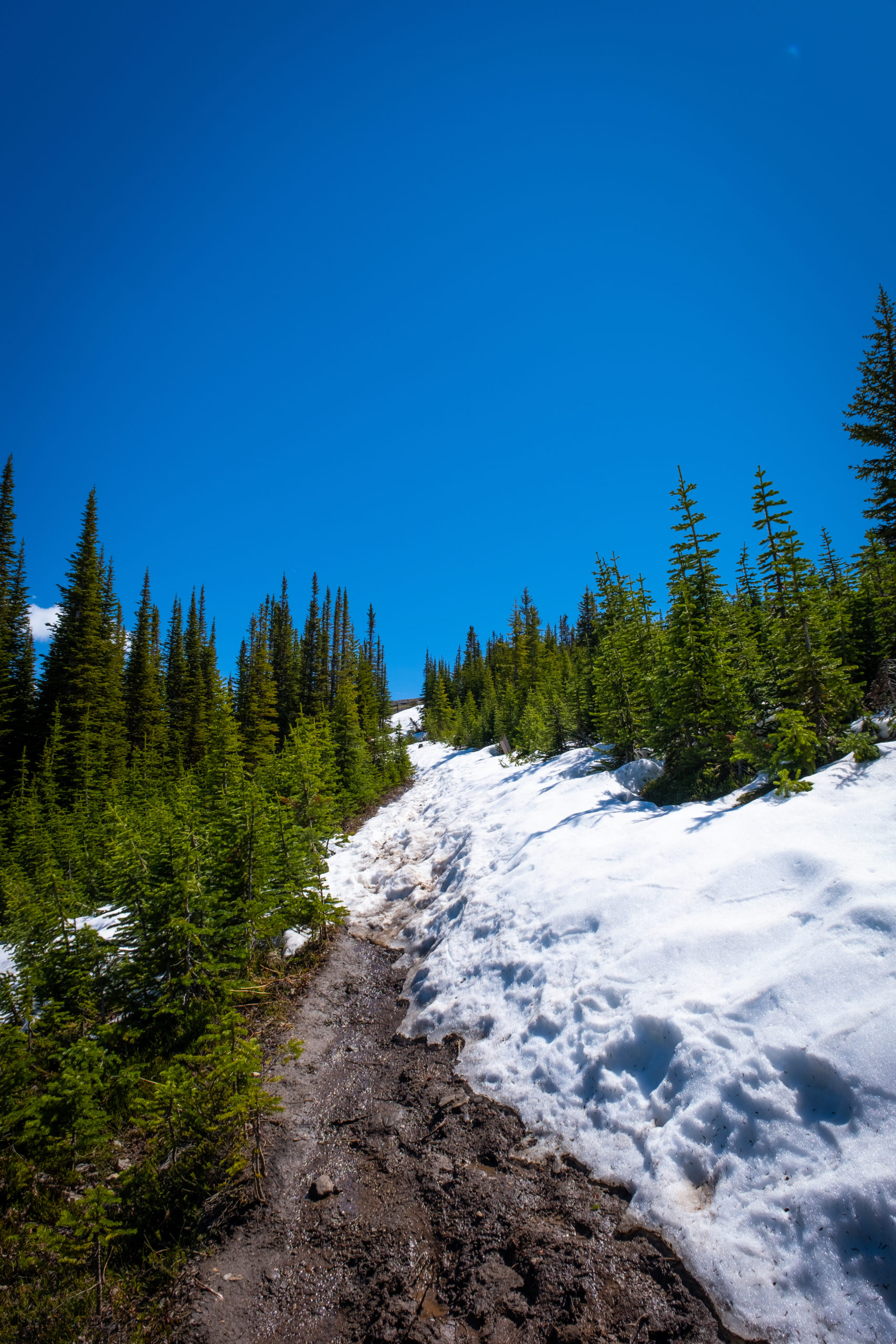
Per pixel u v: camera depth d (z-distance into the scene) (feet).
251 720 120.98
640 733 44.62
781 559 28.81
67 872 49.62
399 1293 12.46
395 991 27.09
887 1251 9.87
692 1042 15.24
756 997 15.19
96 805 80.94
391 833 60.18
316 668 162.09
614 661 47.29
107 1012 23.70
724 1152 12.94
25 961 24.06
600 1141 15.12
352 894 41.24
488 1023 21.39
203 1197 15.47
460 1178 15.39
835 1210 10.70
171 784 76.64
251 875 27.58
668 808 30.91
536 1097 17.38
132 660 130.62
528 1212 13.84
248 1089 15.98
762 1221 11.43
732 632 36.45
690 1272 11.34
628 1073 16.21
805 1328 9.75
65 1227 14.55
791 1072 13.17
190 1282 13.21
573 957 21.42
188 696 134.10
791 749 26.11
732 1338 10.10
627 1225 12.76
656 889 22.15
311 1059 21.68
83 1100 16.20
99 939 24.64
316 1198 15.34
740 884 19.88
